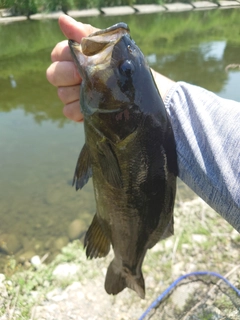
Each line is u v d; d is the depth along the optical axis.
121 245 0.31
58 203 0.78
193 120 0.26
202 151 0.25
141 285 0.32
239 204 0.23
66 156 0.96
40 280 0.57
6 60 1.84
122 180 0.27
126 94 0.25
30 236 0.68
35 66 1.76
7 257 0.63
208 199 0.25
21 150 0.99
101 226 0.32
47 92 1.44
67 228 0.70
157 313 0.52
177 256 0.61
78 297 0.55
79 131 1.11
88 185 0.84
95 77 0.25
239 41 2.36
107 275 0.35
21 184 0.84
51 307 0.53
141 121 0.25
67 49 0.27
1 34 2.34
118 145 0.26
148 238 0.29
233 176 0.24
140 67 0.26
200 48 2.15
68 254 0.63
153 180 0.26
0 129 1.11
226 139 0.25
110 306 0.53
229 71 1.70
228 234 0.65
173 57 1.94
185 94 0.28
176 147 0.26
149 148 0.26
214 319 0.50
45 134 1.09
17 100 1.36
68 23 0.25
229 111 0.26
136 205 0.28
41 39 2.26
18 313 0.52
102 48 0.26
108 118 0.26
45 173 0.89
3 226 0.71
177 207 0.73
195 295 0.54
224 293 0.54
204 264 0.59
